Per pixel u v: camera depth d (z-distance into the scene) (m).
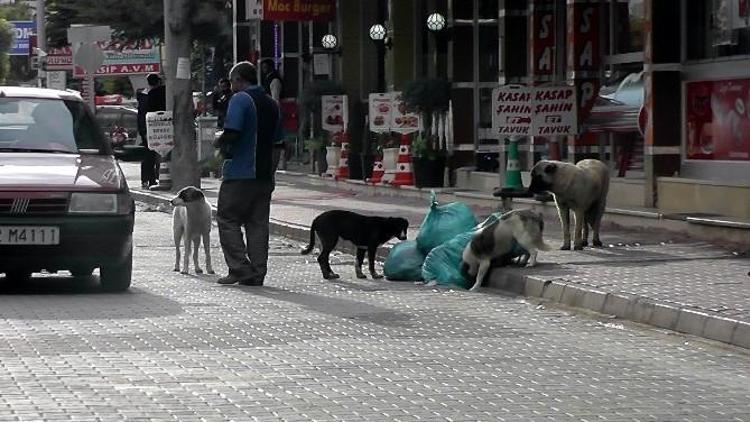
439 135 26.28
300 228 21.23
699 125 18.98
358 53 32.47
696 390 9.43
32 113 15.47
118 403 8.71
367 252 17.67
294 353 10.65
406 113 26.36
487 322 12.48
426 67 28.56
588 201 16.48
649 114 19.12
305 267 17.44
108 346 10.84
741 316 11.51
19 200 13.58
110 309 13.03
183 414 8.43
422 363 10.29
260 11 34.69
